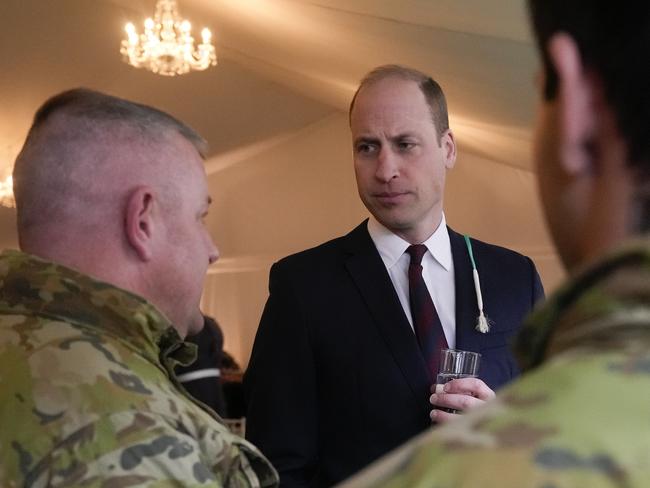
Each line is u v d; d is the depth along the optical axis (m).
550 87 0.50
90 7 6.20
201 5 5.69
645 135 0.45
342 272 1.78
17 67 6.69
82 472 0.97
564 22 0.47
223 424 1.18
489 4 3.04
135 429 1.01
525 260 1.87
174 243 1.17
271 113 8.93
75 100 1.17
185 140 1.21
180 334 1.22
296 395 1.72
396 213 1.74
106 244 1.13
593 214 0.47
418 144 1.73
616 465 0.37
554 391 0.41
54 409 1.00
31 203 1.13
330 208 9.74
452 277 1.80
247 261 9.98
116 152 1.14
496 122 5.51
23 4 6.11
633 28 0.45
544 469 0.38
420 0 3.32
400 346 1.70
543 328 0.46
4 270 1.12
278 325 1.77
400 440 1.66
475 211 8.40
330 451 1.71
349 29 4.38
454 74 4.45
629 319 0.42
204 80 7.91
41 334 1.06
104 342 1.07
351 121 1.79
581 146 0.47
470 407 1.54
